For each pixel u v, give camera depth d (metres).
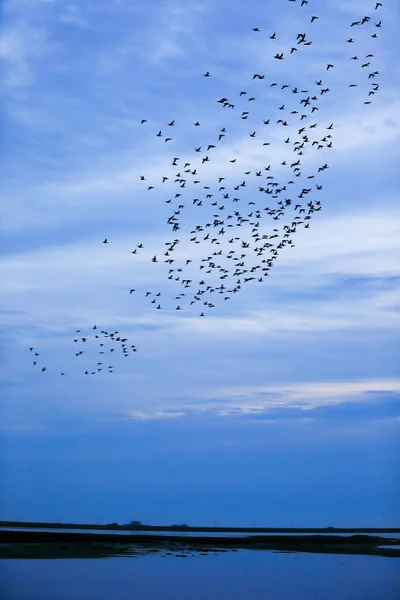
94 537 133.00
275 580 86.75
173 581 84.44
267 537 150.12
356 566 103.88
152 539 138.00
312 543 141.88
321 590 78.69
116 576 87.25
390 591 78.44
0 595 70.62
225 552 124.38
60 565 96.06
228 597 73.50
